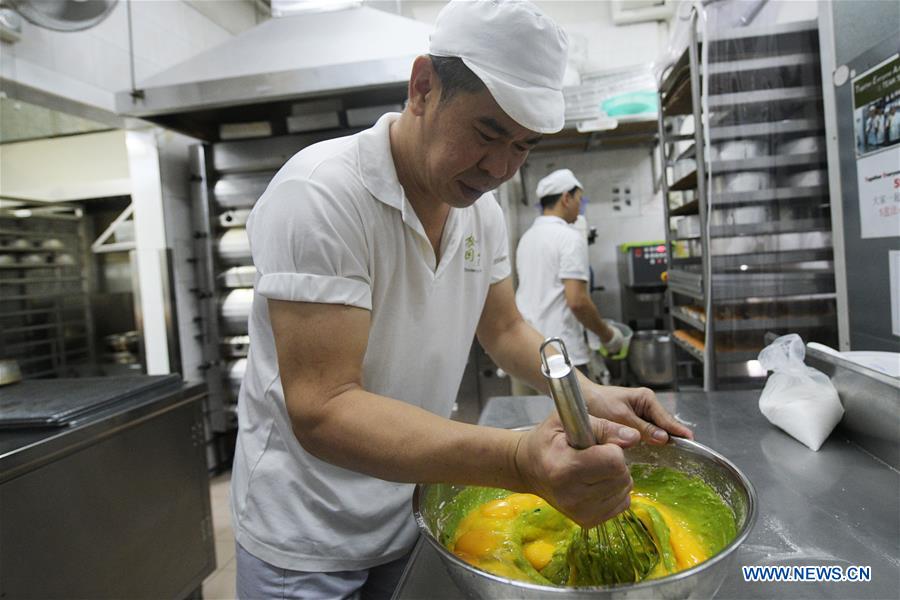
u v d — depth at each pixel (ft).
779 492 2.68
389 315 2.59
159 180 9.02
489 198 3.20
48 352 9.52
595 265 11.96
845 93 4.55
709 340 5.60
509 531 2.17
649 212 11.70
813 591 1.94
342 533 2.78
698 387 7.62
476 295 3.09
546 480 1.64
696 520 2.26
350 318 2.18
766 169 5.38
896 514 2.44
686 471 2.36
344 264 2.22
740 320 5.53
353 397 2.09
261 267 2.27
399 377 2.75
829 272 5.29
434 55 2.08
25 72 7.14
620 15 10.95
